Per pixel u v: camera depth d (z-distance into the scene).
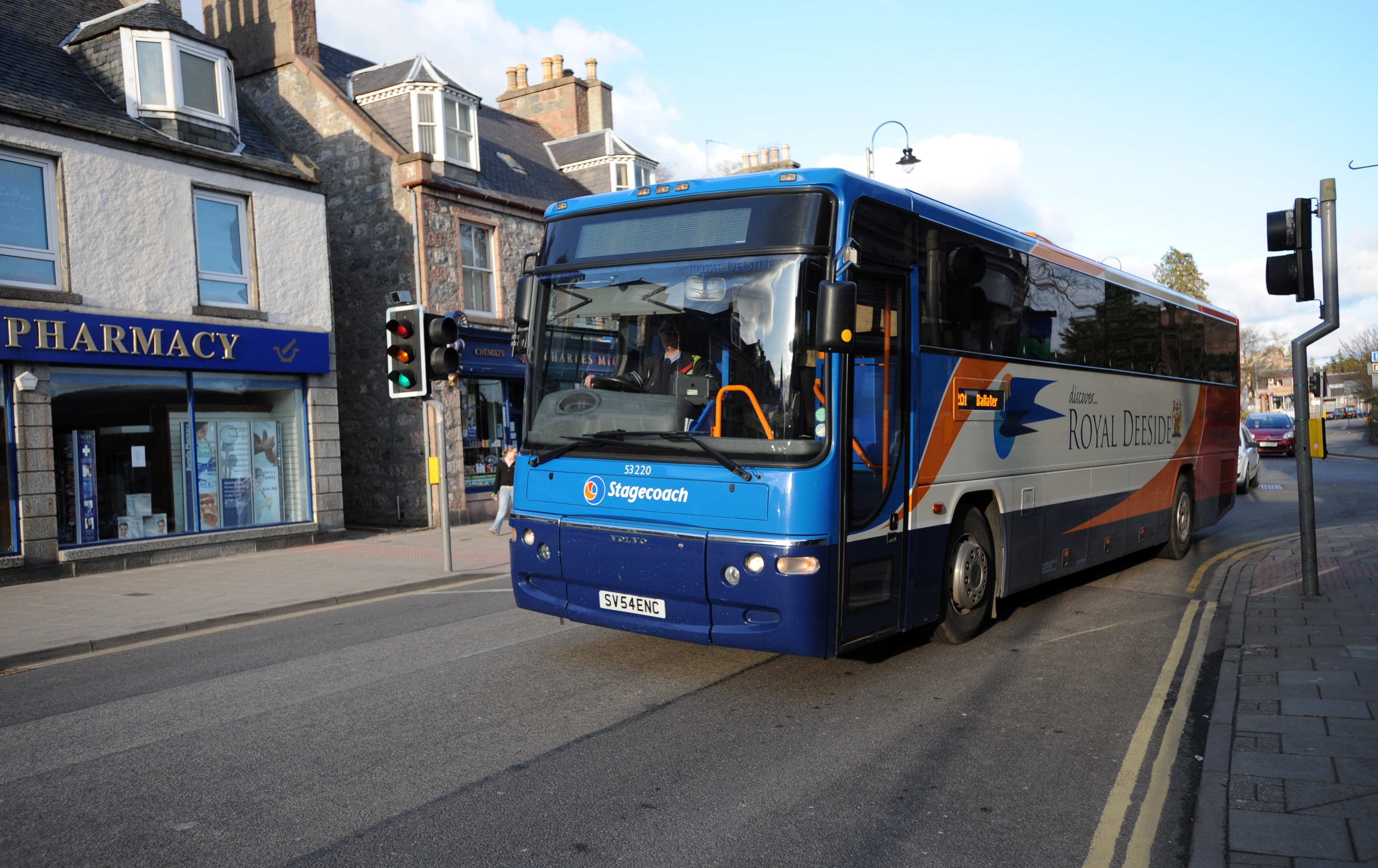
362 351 19.70
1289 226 8.15
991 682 6.38
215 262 15.20
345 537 17.25
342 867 3.76
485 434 20.44
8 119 12.52
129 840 4.05
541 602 6.39
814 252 5.56
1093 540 9.18
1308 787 4.20
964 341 7.00
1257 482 23.06
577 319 6.30
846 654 7.06
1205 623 8.12
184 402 14.63
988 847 3.93
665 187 6.11
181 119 14.86
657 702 5.96
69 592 11.49
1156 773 4.74
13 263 12.66
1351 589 8.63
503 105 28.14
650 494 5.88
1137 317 10.37
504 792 4.53
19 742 5.50
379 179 19.28
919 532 6.42
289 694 6.39
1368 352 58.34
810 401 5.50
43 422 12.75
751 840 4.00
